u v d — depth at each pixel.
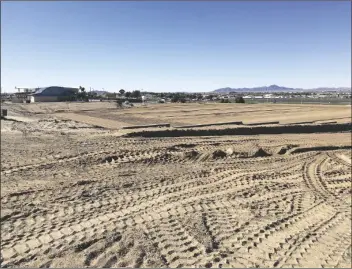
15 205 10.07
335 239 8.33
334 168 15.32
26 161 14.95
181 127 26.03
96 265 6.79
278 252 7.57
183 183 12.45
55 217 9.23
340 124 28.03
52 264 6.80
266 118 36.19
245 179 13.12
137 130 23.06
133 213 9.55
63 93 88.44
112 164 14.79
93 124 30.36
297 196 11.55
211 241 7.90
